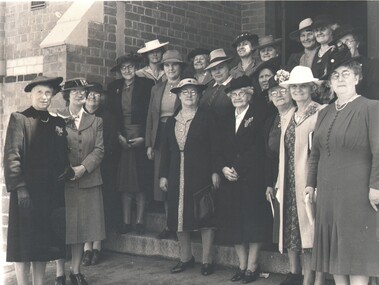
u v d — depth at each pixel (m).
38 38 7.84
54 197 4.89
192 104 5.65
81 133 5.48
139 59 6.76
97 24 7.20
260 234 5.10
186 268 5.78
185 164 5.57
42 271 4.97
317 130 4.11
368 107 3.82
